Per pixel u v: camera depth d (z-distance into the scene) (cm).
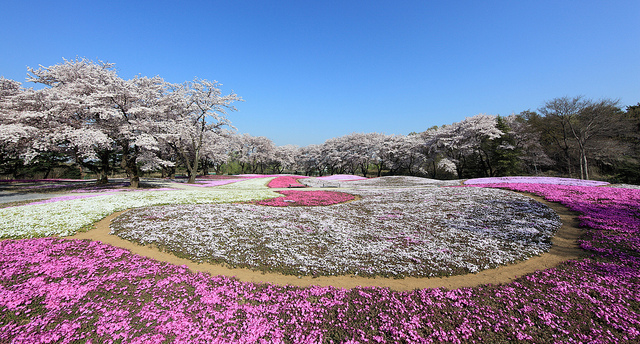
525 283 762
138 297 672
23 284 701
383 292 716
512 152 4684
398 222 1441
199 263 937
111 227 1306
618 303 625
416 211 1694
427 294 701
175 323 564
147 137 2647
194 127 3562
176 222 1366
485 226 1328
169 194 2325
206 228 1280
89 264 859
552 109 4009
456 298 679
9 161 3416
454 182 3609
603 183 2756
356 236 1203
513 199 1875
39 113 2298
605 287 707
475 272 860
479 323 571
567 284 733
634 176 3241
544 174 4706
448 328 555
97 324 556
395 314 608
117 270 830
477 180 3519
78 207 1634
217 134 4438
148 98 3042
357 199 2406
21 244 1022
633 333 516
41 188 2698
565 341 506
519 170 4944
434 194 2270
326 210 1800
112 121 2733
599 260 905
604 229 1189
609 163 3978
